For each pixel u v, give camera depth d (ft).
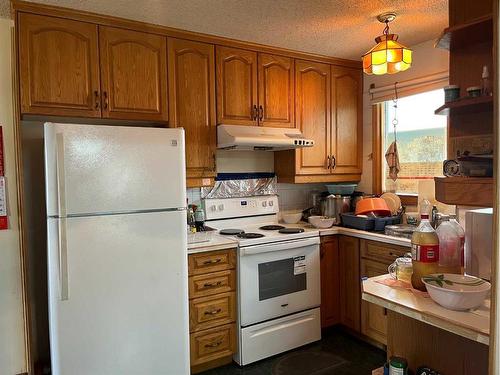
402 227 8.89
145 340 6.85
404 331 5.46
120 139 6.54
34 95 6.95
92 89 7.45
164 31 8.17
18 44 6.79
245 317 8.43
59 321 6.12
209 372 8.29
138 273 6.73
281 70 9.83
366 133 11.21
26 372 7.77
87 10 7.19
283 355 8.98
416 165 9.96
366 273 9.21
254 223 10.61
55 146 6.04
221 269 8.27
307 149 10.40
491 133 5.47
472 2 5.37
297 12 7.39
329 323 9.87
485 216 5.07
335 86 10.77
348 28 8.27
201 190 9.81
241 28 8.25
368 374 8.07
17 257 7.68
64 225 6.10
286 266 8.98
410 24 8.09
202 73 8.70
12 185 7.59
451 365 4.93
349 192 10.85
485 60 5.49
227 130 8.78
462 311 4.25
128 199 6.61
